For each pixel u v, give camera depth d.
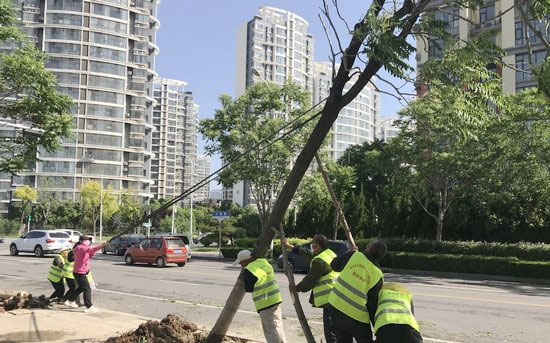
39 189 86.69
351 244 6.22
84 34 105.06
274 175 28.06
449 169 24.30
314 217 36.47
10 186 105.38
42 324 8.81
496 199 25.52
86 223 83.88
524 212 27.20
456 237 30.72
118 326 8.73
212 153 28.89
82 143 104.06
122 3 108.94
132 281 17.58
